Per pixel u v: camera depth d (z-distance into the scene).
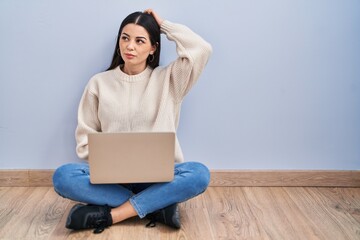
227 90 1.66
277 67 1.65
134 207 1.36
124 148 1.25
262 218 1.46
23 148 1.69
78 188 1.33
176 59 1.51
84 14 1.57
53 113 1.67
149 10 1.46
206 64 1.51
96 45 1.60
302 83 1.67
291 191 1.72
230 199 1.63
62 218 1.44
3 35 1.57
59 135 1.69
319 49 1.64
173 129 1.47
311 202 1.61
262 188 1.74
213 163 1.74
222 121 1.70
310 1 1.59
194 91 1.66
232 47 1.62
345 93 1.69
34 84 1.63
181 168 1.42
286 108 1.69
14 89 1.63
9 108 1.65
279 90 1.67
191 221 1.43
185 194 1.36
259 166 1.75
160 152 1.26
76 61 1.61
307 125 1.71
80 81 1.64
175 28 1.43
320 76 1.66
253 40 1.62
